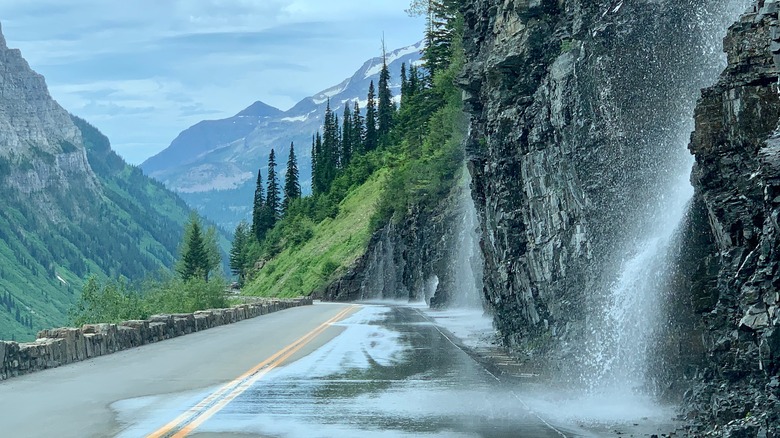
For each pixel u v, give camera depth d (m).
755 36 11.59
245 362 22.38
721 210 11.90
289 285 124.56
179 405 14.66
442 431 12.20
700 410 11.91
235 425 12.66
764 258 10.42
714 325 12.20
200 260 141.38
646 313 14.85
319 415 13.58
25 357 19.89
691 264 13.18
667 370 13.97
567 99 20.27
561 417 13.38
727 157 11.97
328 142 168.12
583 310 19.70
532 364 20.94
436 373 19.58
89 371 20.38
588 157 19.09
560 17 24.00
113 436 11.77
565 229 21.42
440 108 100.62
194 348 27.34
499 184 26.91
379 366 21.19
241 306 50.72
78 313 63.88
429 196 78.56
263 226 178.62
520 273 25.55
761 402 10.51
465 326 37.97
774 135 10.45
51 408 14.40
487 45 30.12
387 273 101.06
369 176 148.50
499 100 26.25
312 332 34.78
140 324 29.16
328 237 133.00
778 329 9.77
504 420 13.15
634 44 16.89
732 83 11.84
